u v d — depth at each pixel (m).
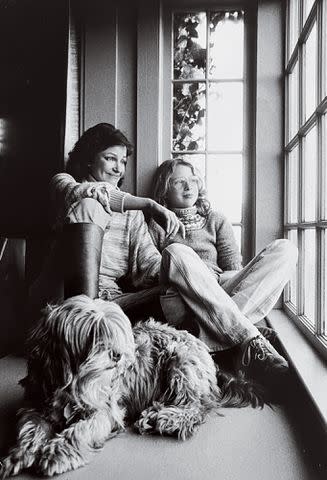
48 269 2.06
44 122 2.68
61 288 2.06
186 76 3.01
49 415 1.31
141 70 2.90
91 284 1.85
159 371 1.58
